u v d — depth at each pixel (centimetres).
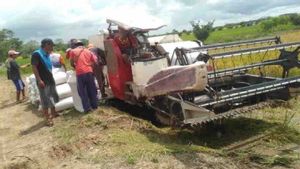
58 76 551
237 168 321
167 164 327
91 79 490
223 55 391
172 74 378
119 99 541
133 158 341
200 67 351
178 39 536
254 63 458
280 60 456
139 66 449
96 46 550
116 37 491
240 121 448
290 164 329
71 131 434
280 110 480
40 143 427
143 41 492
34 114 580
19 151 415
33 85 596
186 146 360
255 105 397
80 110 509
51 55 587
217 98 372
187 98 391
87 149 378
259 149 373
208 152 348
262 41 454
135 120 438
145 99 455
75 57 487
